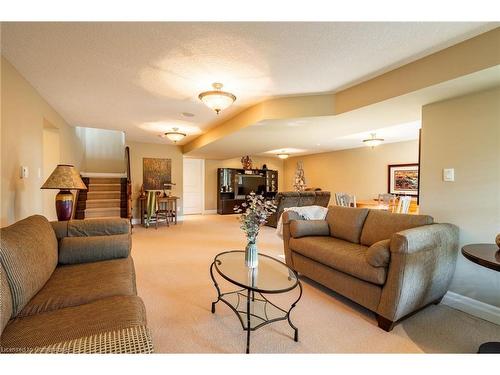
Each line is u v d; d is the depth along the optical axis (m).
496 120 2.19
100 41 1.99
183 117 4.29
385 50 2.13
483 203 2.26
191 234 5.52
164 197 6.90
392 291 1.91
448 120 2.49
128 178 6.34
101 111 3.92
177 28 1.82
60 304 1.43
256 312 2.18
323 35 1.91
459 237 2.38
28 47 2.07
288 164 10.26
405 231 1.98
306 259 2.84
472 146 2.32
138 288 2.65
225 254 2.62
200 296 2.48
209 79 2.71
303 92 3.12
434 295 2.21
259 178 9.92
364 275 2.08
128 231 2.52
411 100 2.55
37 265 1.55
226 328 1.95
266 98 3.33
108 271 1.89
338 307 2.32
